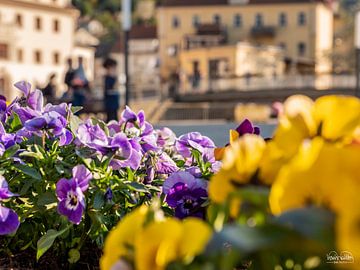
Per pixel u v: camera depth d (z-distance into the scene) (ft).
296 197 5.78
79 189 12.71
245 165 6.74
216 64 302.25
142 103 188.65
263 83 214.48
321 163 5.70
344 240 5.21
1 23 271.49
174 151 16.20
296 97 6.88
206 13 342.44
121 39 369.30
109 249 6.39
